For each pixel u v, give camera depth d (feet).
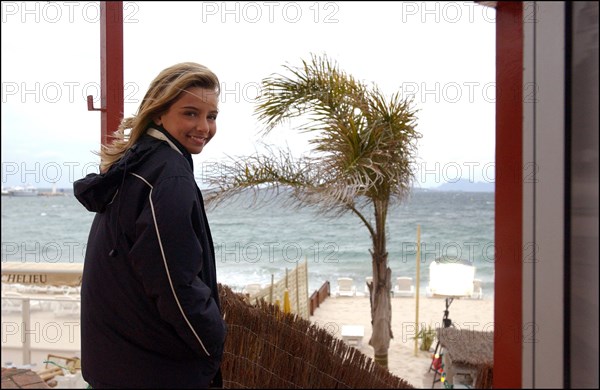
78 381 11.97
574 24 4.00
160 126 5.45
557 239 4.09
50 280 12.61
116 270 5.00
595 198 4.02
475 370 6.34
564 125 4.01
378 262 13.29
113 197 5.10
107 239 5.09
